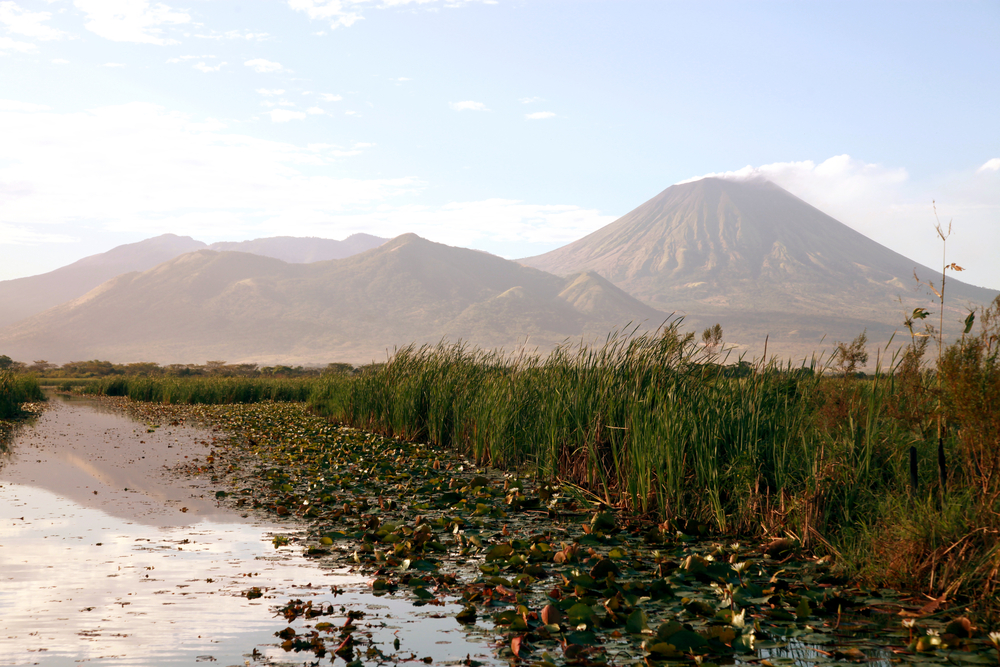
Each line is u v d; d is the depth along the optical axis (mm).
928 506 5352
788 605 4871
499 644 4199
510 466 11602
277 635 4312
